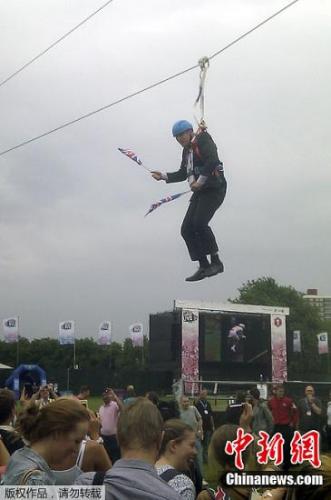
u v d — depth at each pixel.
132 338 39.75
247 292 52.72
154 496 2.96
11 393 5.29
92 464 4.64
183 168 8.53
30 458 3.43
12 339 38.59
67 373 27.67
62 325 38.22
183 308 30.88
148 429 3.14
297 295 52.81
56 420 3.47
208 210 8.27
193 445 4.33
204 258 8.43
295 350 38.81
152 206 8.40
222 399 23.20
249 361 33.03
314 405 11.50
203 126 8.34
